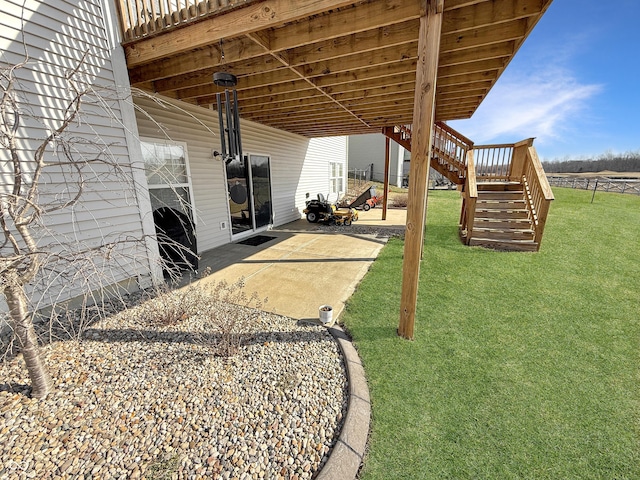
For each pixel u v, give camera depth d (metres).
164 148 4.52
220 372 2.22
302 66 3.59
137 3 3.00
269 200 7.59
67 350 2.43
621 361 2.38
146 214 3.60
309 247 5.82
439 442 1.69
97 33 3.01
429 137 2.29
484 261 4.77
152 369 2.24
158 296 3.14
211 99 4.70
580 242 5.68
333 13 2.53
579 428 1.77
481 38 2.87
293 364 2.33
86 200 3.02
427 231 6.88
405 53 3.15
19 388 2.00
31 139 2.62
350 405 1.91
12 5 2.44
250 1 2.39
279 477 1.49
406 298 2.61
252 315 2.79
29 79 2.59
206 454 1.60
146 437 1.69
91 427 1.74
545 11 2.38
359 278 4.15
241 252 5.48
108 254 2.01
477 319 3.03
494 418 1.84
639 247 5.35
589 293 3.60
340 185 12.78
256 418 1.83
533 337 2.71
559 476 1.50
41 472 1.48
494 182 6.45
